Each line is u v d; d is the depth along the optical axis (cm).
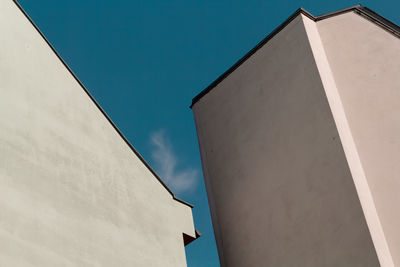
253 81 1513
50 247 942
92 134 1172
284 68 1447
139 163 1250
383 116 1324
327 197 1245
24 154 992
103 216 1080
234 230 1403
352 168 1235
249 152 1448
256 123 1461
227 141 1514
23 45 1116
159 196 1239
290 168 1341
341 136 1274
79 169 1091
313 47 1409
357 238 1165
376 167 1260
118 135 1241
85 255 996
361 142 1299
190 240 1262
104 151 1177
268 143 1412
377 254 1123
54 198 1002
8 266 860
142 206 1181
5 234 881
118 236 1083
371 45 1434
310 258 1229
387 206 1207
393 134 1296
